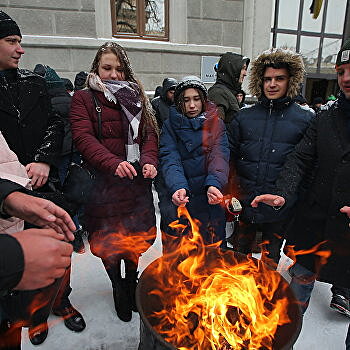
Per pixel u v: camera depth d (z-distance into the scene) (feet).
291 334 2.77
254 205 4.87
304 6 25.82
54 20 14.82
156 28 16.90
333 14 26.99
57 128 5.13
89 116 5.11
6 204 2.54
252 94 5.69
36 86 4.99
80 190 4.30
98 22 15.39
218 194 4.97
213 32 17.21
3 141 3.41
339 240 4.33
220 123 5.74
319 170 4.56
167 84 10.45
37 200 2.50
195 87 5.49
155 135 5.74
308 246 4.78
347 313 5.67
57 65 15.23
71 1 14.83
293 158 4.96
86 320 5.57
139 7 16.44
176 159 5.53
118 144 5.23
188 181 5.59
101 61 5.20
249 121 5.65
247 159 5.70
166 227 6.09
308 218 4.75
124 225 5.43
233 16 17.31
